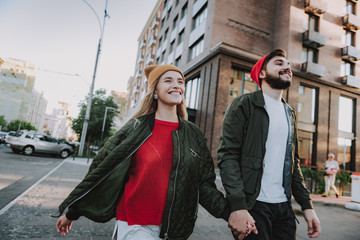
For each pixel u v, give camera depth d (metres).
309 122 15.62
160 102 1.46
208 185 1.43
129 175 1.35
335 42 17.20
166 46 25.56
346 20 17.39
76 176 7.63
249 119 1.46
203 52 15.18
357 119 17.23
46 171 8.46
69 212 1.27
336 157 16.06
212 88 13.27
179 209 1.24
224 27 14.83
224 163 1.35
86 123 19.12
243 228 1.16
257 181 1.35
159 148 1.31
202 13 16.89
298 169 1.64
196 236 3.12
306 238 3.43
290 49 15.22
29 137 14.89
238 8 15.41
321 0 15.98
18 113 90.12
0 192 4.73
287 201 1.45
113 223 3.36
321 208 6.05
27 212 3.45
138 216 1.22
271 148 1.46
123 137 1.34
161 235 1.20
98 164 1.32
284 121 1.53
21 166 9.13
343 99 17.17
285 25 15.73
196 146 1.42
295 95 15.10
